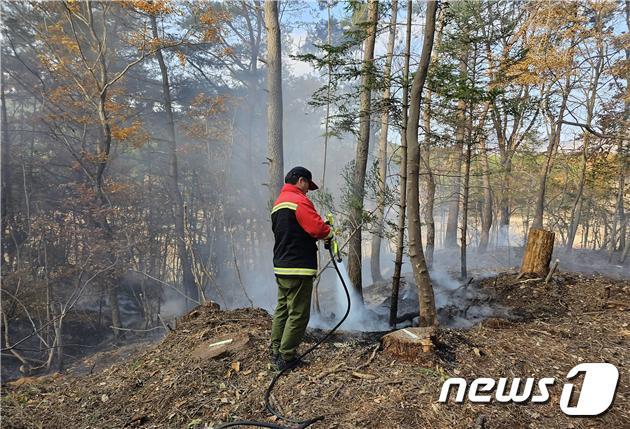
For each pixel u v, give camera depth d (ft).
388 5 20.11
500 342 12.73
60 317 33.01
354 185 19.98
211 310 15.88
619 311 16.70
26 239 40.75
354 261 21.65
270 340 12.57
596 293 18.94
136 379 11.41
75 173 53.11
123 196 49.29
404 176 16.53
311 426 8.69
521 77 33.88
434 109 22.25
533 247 22.24
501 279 22.35
